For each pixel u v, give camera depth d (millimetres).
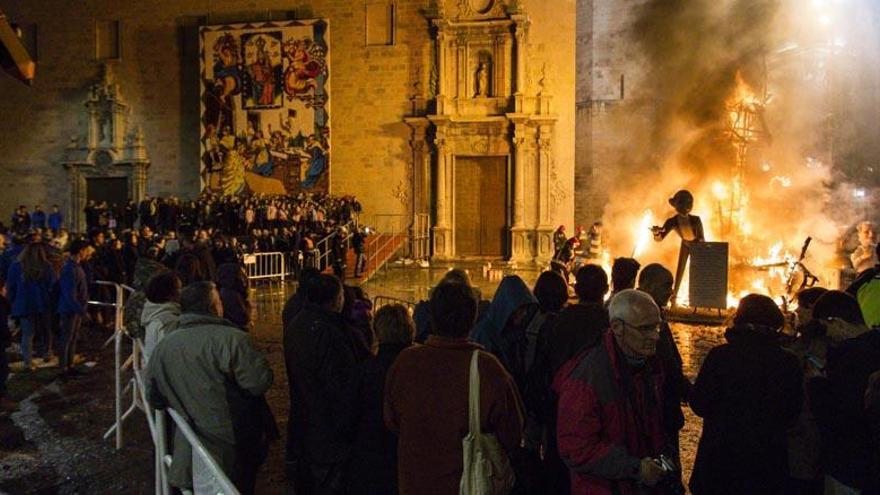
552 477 4375
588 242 16484
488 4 30703
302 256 23484
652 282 4629
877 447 3648
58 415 8531
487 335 4906
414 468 3588
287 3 32156
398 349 4238
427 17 30828
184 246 13086
